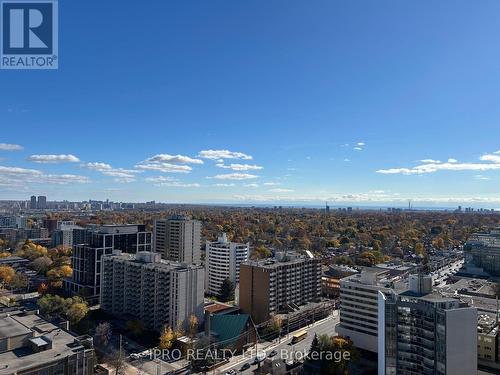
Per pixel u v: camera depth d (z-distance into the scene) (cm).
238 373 15500
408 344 13288
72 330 19262
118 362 15050
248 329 18488
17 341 12531
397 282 17488
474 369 12519
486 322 16875
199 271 19712
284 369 15475
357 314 18262
